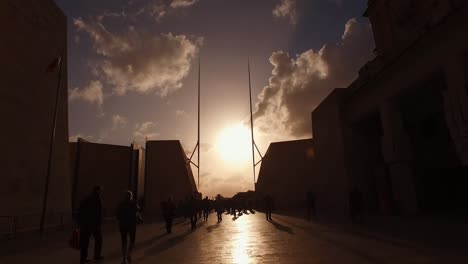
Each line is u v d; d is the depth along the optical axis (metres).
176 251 8.70
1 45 17.69
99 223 7.57
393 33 21.58
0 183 16.34
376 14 23.73
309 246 8.64
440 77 15.76
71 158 35.72
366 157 23.83
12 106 18.05
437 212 17.48
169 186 41.94
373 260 6.29
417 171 21.64
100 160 37.38
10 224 16.27
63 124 24.11
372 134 24.31
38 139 20.34
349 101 24.41
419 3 18.31
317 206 30.25
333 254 7.21
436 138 21.58
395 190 18.39
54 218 20.86
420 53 15.79
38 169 19.95
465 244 7.45
